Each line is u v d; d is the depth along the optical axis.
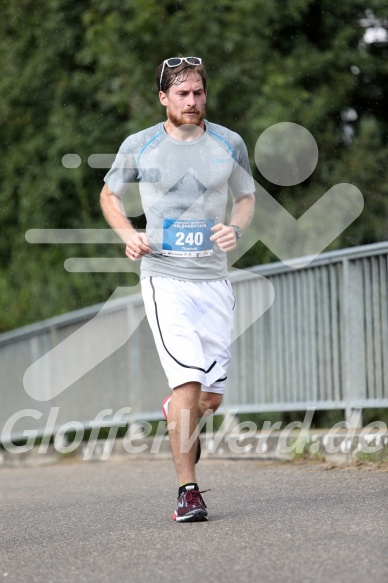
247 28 32.12
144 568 10.91
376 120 32.53
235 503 14.92
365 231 30.36
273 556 10.96
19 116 35.59
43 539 13.14
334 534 11.89
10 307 35.47
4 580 10.88
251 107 31.66
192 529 12.91
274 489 16.14
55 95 34.50
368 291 19.03
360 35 33.69
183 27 32.12
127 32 32.47
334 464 18.75
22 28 35.19
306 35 33.44
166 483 18.42
